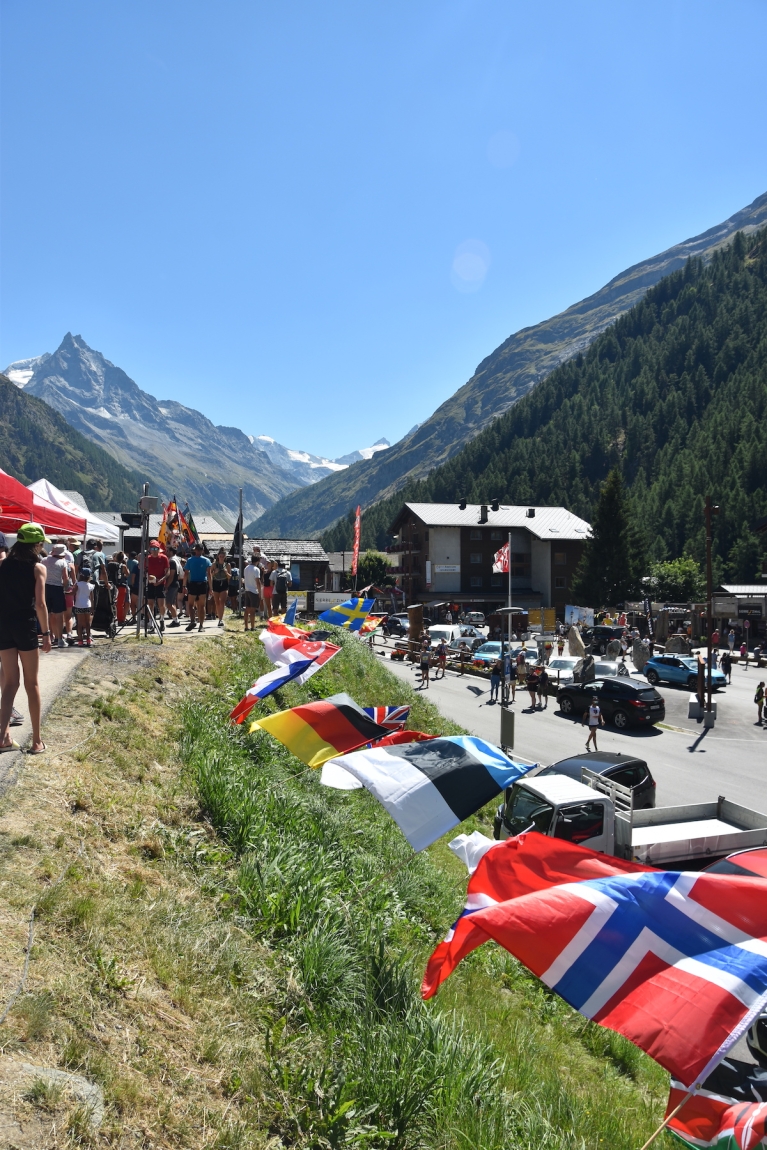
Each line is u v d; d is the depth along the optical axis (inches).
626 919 151.0
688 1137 169.2
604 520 2770.7
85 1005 151.6
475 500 5871.1
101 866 211.5
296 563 2549.2
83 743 285.6
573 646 1519.4
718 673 1311.5
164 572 583.5
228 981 193.2
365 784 213.9
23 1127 113.7
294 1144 150.9
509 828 429.7
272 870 258.7
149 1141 128.0
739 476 4426.7
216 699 456.8
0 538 432.8
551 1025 285.0
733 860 201.8
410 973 235.3
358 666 908.0
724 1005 135.4
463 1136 167.8
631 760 509.0
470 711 1026.7
